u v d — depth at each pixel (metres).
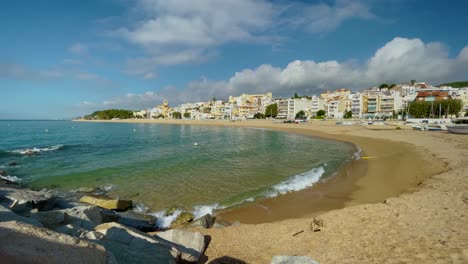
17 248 3.28
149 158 25.31
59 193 14.02
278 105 152.62
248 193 13.67
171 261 5.77
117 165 21.59
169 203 12.48
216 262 6.51
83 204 11.20
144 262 5.35
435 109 80.19
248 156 26.28
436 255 5.88
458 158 18.81
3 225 3.65
